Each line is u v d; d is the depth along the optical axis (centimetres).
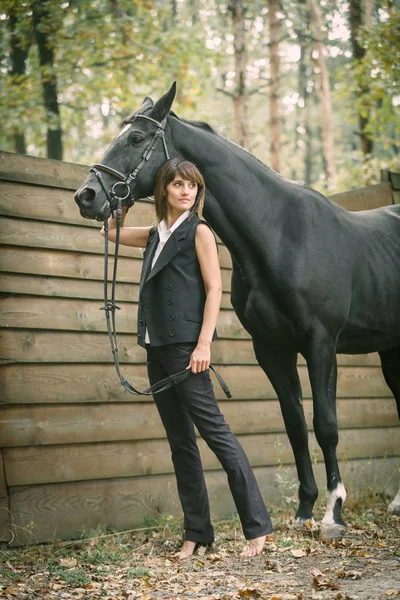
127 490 399
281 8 1723
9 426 359
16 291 369
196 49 1371
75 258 394
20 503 358
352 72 1269
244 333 459
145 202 428
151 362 320
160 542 354
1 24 1268
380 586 244
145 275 310
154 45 1312
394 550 305
